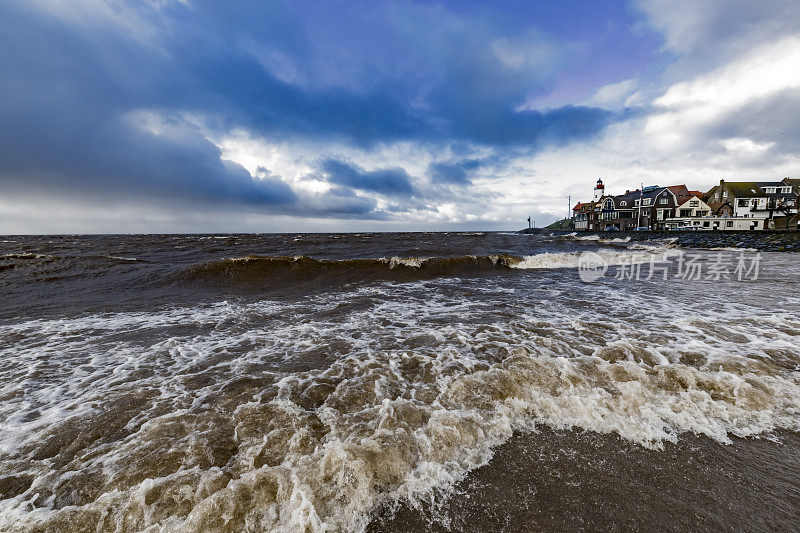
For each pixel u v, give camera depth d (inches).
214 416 125.5
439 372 165.3
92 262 561.9
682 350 184.9
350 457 97.8
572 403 134.6
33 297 346.6
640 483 98.5
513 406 134.0
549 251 909.8
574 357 180.2
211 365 176.6
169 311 294.4
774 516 87.6
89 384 154.5
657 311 283.6
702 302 319.0
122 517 81.4
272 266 506.6
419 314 283.4
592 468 104.3
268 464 99.7
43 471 97.7
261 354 192.1
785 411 130.6
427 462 104.0
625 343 194.7
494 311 290.8
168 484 90.7
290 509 84.5
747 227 1891.0
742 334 214.7
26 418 125.5
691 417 127.3
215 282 441.4
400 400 135.9
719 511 89.2
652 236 1681.8
